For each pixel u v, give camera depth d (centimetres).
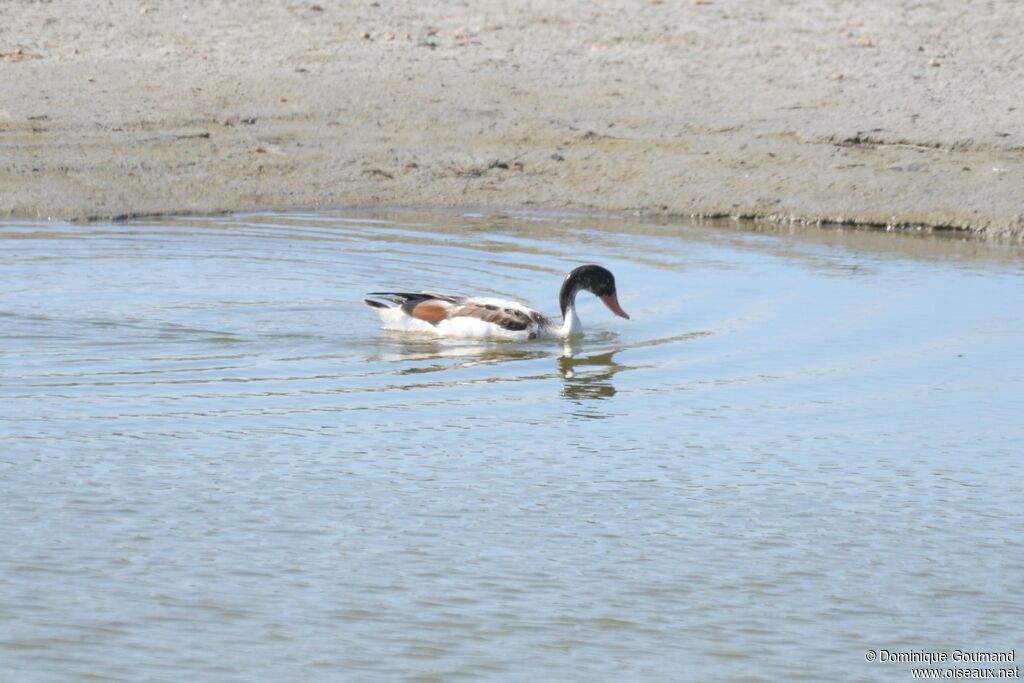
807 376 1473
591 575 979
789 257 2092
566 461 1205
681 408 1363
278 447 1226
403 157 2694
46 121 2753
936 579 982
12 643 866
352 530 1048
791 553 1021
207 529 1045
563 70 3125
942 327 1677
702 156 2669
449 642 880
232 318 1672
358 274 1927
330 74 3080
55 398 1349
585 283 1658
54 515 1064
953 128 2725
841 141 2698
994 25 3316
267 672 838
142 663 845
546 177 2623
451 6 3516
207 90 2977
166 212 2370
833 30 3316
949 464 1206
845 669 860
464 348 1598
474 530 1053
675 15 3441
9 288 1783
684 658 867
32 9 3409
